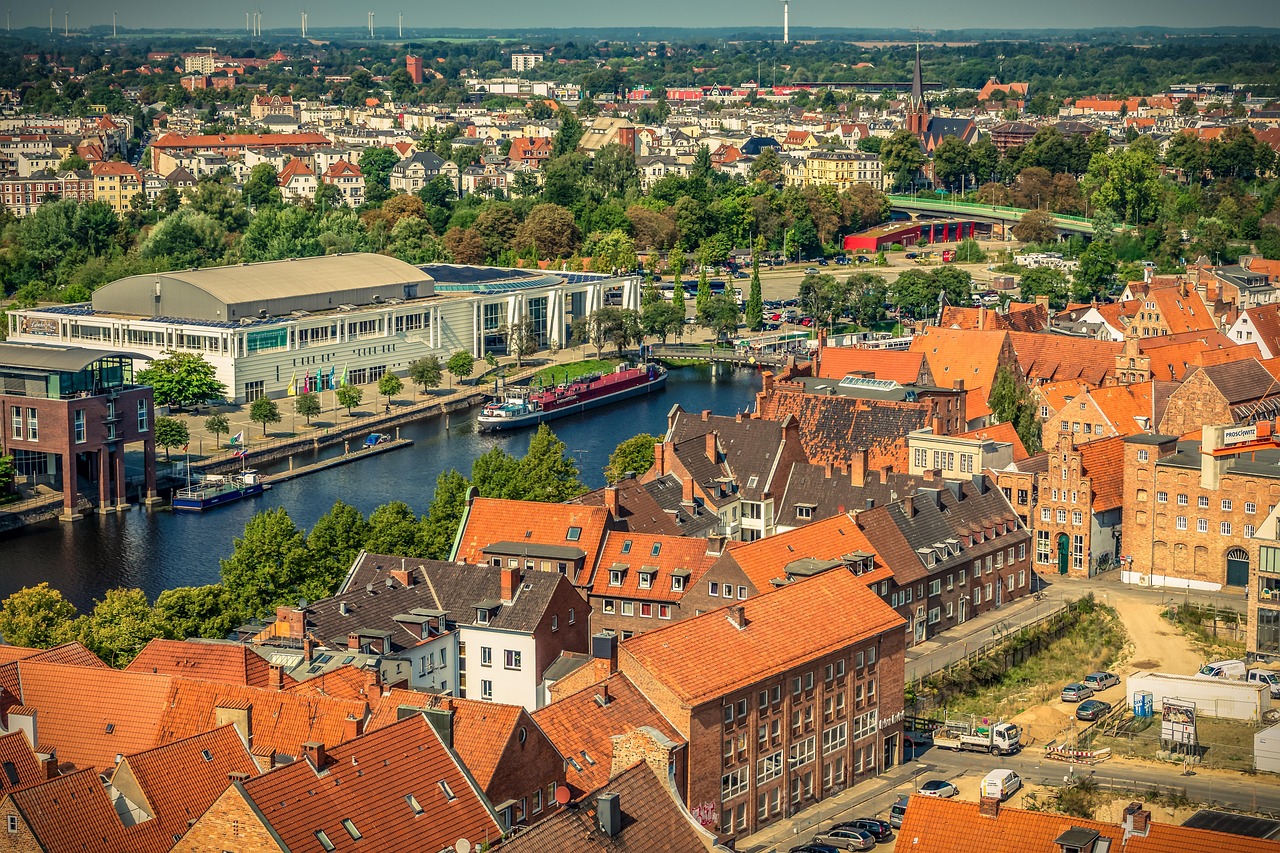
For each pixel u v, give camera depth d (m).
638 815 164.25
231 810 156.12
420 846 162.50
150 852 166.00
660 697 197.00
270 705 185.25
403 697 185.00
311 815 158.62
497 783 172.50
